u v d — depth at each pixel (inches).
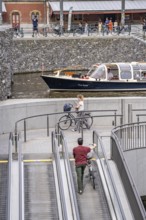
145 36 5880.9
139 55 5777.6
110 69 4350.4
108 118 2738.7
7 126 2615.7
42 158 2202.3
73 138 2513.5
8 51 3688.5
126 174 1943.9
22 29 5689.0
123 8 6235.2
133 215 1844.2
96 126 2721.5
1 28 3415.4
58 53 5684.1
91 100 2758.4
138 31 6131.9
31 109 2672.2
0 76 3169.3
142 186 2379.4
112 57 5757.9
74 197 1818.4
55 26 6176.2
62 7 6107.3
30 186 2011.6
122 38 5777.6
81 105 2657.5
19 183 1861.5
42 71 5605.3
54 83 4443.9
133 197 1835.6
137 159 2362.2
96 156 2165.4
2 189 1998.0
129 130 2356.1
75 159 1969.7
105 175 2020.2
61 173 1952.5
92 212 1889.8
